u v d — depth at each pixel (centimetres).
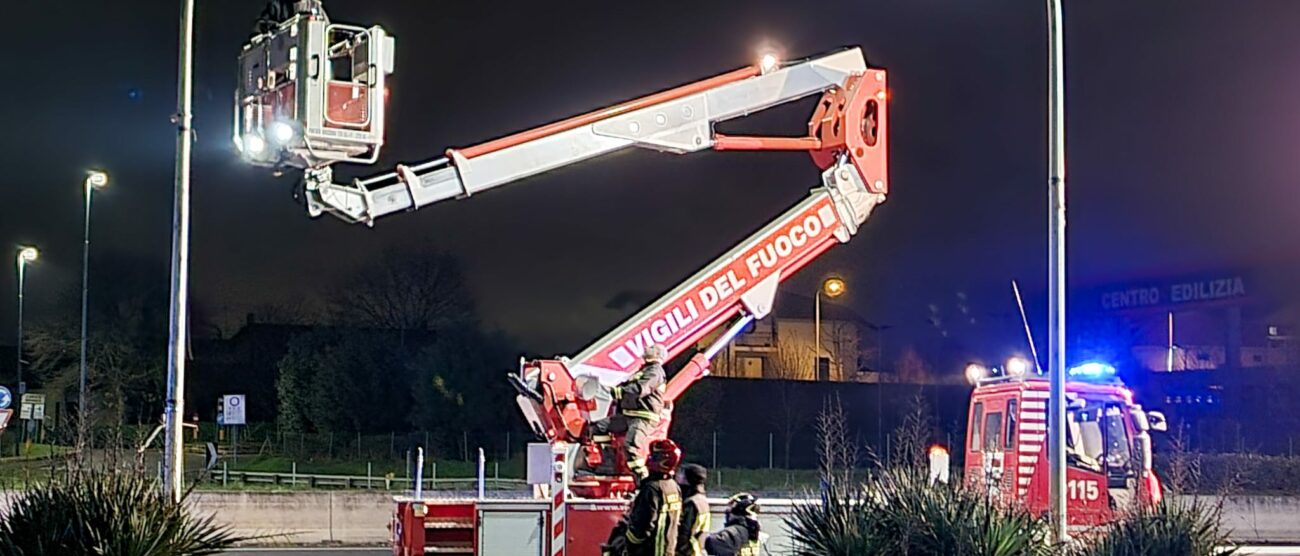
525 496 1367
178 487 1265
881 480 1090
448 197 1230
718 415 4212
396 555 1290
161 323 4441
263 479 3244
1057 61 1395
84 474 988
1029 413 1552
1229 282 4944
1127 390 1570
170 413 1280
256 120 1112
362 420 4175
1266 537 2647
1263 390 3900
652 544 1026
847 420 4062
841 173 1410
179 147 1331
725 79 1370
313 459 3759
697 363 1360
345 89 1082
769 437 3950
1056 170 1379
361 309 4409
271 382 4716
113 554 941
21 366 4047
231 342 4822
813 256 1410
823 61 1412
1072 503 1531
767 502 1252
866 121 1423
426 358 4241
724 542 1053
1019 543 1029
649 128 1333
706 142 1359
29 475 1330
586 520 1229
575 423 1290
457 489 3075
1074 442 1551
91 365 4300
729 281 1375
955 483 1081
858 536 1008
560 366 1304
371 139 1086
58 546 937
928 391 4403
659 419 1307
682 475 1081
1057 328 1338
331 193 1164
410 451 3806
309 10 1078
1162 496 1283
